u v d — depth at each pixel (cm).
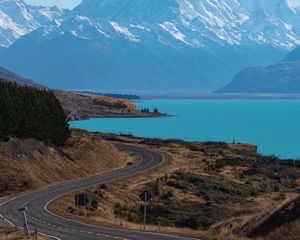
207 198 9925
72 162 11631
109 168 12681
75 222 6750
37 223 6638
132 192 9869
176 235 5903
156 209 8912
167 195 9869
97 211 8019
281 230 5450
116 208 8744
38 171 10256
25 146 10694
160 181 10769
